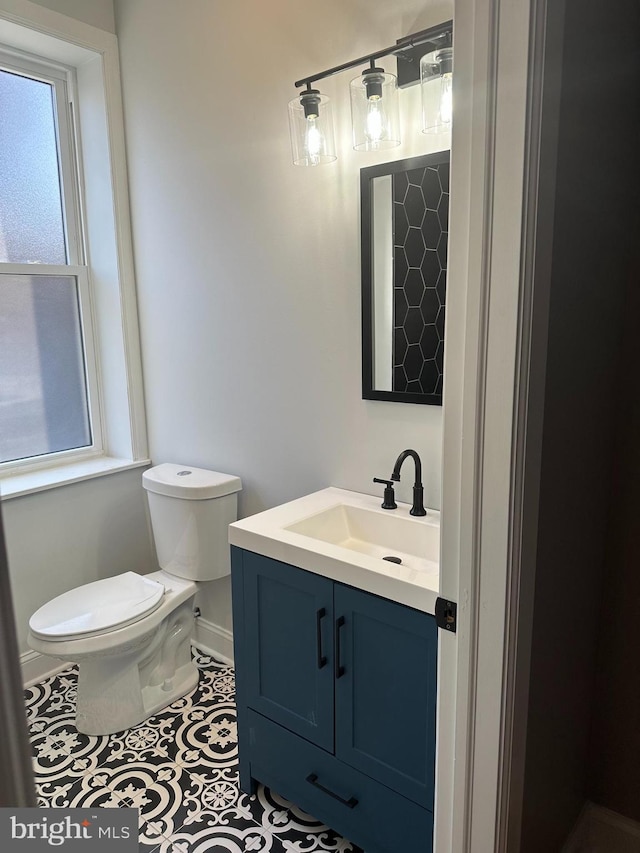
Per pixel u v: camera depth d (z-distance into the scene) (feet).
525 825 4.16
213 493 7.19
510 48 2.89
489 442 3.32
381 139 5.30
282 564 5.22
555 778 4.67
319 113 5.69
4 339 7.90
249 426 7.36
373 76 5.16
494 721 3.65
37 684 7.79
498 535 3.40
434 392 5.62
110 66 7.79
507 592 3.44
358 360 6.16
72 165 8.43
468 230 3.23
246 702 5.80
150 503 7.70
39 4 7.04
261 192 6.66
